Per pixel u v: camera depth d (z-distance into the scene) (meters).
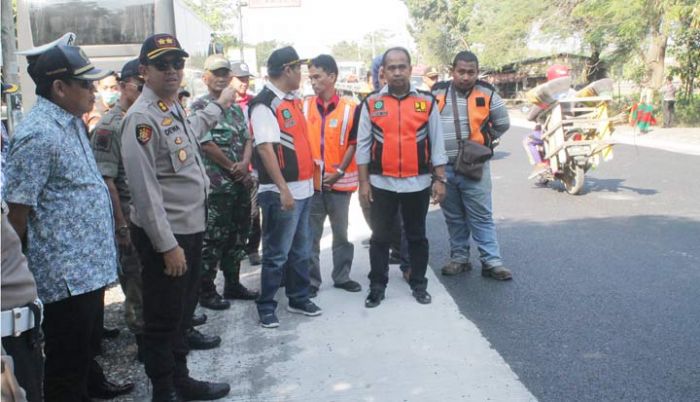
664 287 5.43
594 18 23.88
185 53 3.31
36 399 2.45
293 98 4.72
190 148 3.50
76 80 2.92
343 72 35.91
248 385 3.87
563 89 9.72
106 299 5.62
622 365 3.99
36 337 2.42
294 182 4.71
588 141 9.58
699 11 18.86
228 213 5.11
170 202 3.41
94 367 3.67
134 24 9.51
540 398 3.60
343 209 5.45
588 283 5.59
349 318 4.91
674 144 16.75
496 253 5.81
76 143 3.00
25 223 2.84
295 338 4.56
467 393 3.67
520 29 29.11
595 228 7.64
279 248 4.73
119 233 4.07
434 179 5.14
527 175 12.15
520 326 4.66
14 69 5.95
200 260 3.65
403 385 3.79
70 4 9.43
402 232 6.01
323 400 3.65
